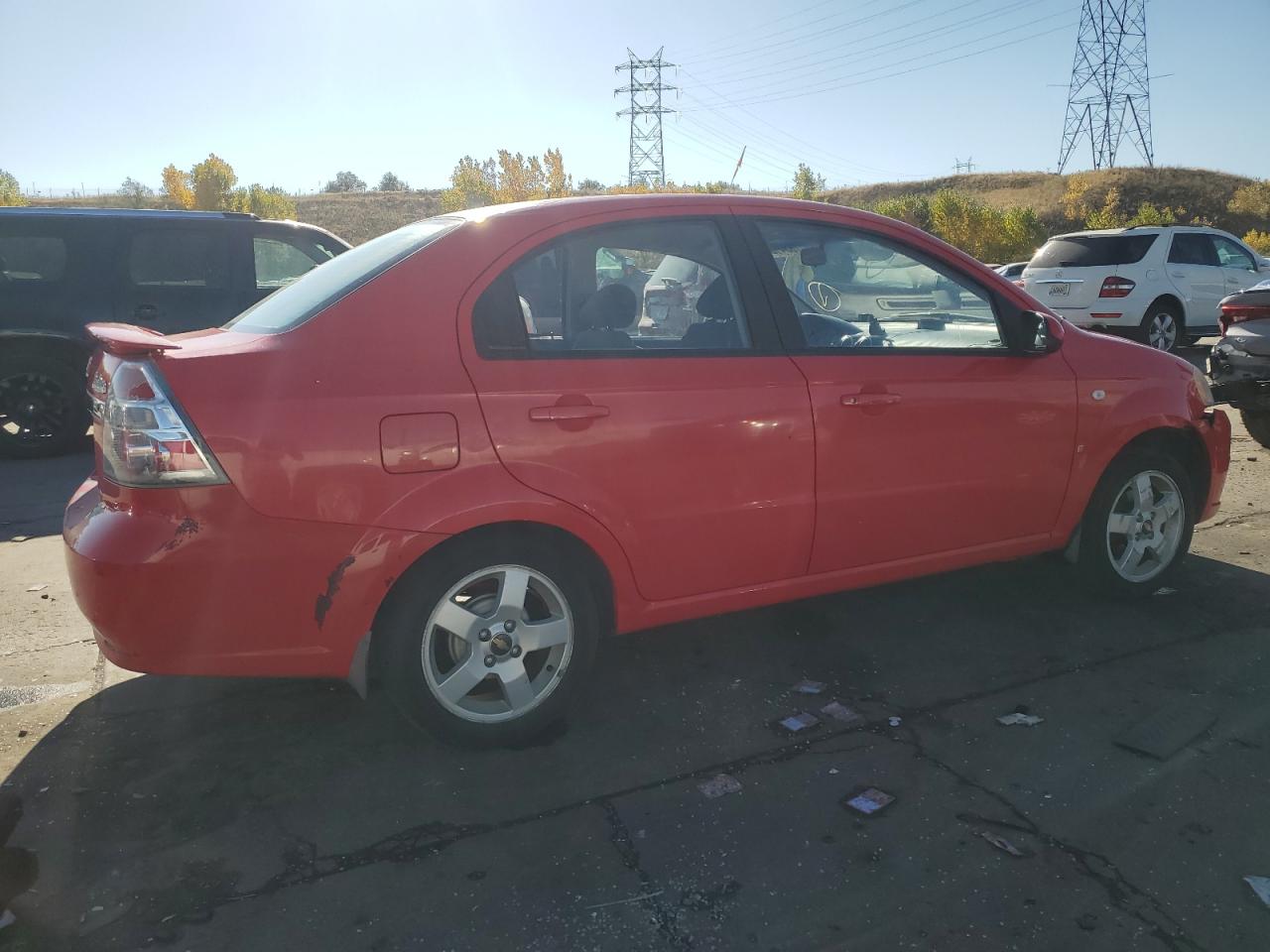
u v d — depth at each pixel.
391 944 2.18
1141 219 48.84
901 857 2.49
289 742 3.10
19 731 3.17
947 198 41.53
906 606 4.25
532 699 3.04
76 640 3.96
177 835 2.59
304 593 2.69
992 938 2.19
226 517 2.59
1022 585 4.48
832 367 3.39
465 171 51.44
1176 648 3.77
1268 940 2.18
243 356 2.68
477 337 2.89
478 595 2.99
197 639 2.64
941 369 3.61
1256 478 6.53
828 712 3.29
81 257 7.36
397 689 2.87
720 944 2.18
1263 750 3.00
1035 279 14.12
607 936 2.21
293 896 2.34
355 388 2.71
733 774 2.90
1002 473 3.76
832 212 3.60
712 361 3.21
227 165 51.84
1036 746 3.04
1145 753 2.99
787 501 3.32
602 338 3.11
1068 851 2.50
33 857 2.49
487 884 2.39
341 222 61.88
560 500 2.92
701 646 3.86
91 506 2.81
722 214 3.39
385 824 2.64
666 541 3.15
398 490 2.73
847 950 2.15
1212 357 7.37
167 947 2.17
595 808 2.72
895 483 3.52
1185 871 2.42
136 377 2.63
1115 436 3.99
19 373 7.34
